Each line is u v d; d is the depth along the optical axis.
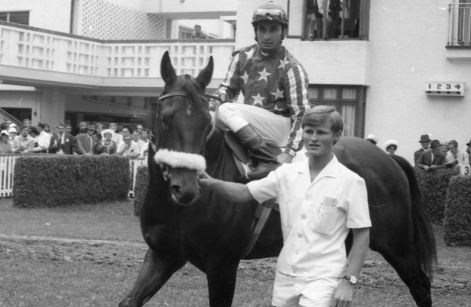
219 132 4.43
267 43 4.66
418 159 12.84
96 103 21.73
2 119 19.67
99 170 14.38
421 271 5.46
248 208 4.31
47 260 8.24
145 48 19.81
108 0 21.75
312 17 15.77
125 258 8.59
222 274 4.33
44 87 20.53
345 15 15.72
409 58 15.07
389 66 15.23
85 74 19.92
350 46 15.27
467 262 9.19
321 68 15.52
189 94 3.78
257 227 4.37
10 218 12.09
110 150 15.95
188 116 3.72
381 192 5.16
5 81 18.62
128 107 21.50
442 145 13.19
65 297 6.37
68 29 20.88
